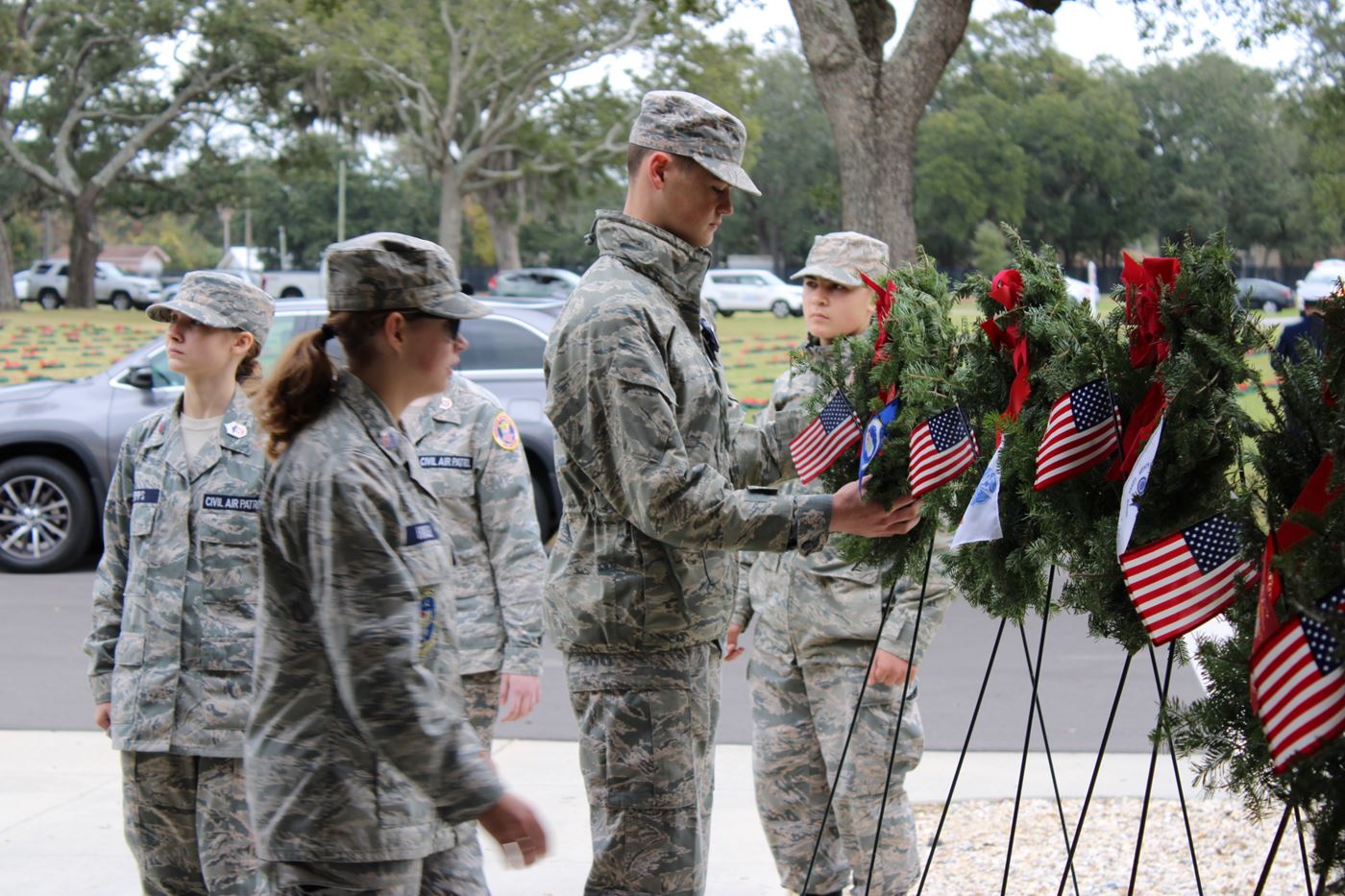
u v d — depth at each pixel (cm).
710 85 3656
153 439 356
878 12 1217
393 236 247
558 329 289
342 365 249
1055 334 272
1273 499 234
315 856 234
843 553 323
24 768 569
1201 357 245
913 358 297
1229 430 244
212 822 339
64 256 10906
